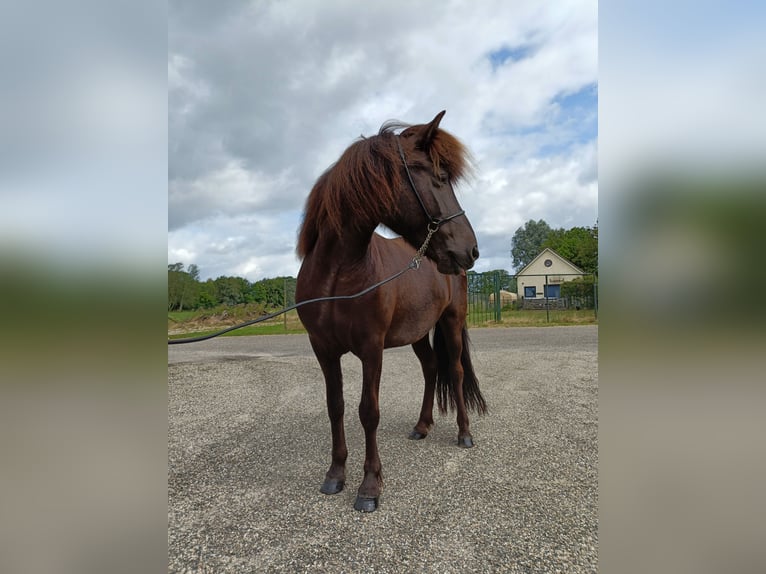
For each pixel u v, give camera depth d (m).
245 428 4.20
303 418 4.54
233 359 8.70
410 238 2.65
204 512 2.57
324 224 2.66
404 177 2.53
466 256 2.53
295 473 3.12
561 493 2.74
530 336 11.62
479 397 4.02
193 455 3.48
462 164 2.66
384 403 5.05
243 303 16.69
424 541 2.25
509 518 2.46
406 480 2.96
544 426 4.08
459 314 3.84
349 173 2.49
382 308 2.66
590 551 2.15
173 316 15.75
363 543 2.25
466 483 2.90
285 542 2.27
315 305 2.70
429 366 3.97
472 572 2.01
